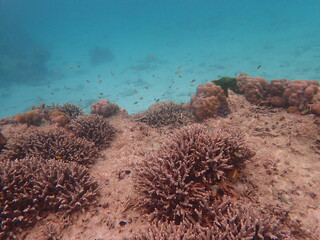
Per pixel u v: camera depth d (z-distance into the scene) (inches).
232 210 23.6
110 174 36.7
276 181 29.5
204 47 390.6
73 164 33.4
